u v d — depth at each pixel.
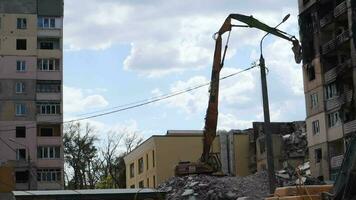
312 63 58.19
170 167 70.38
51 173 74.94
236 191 33.75
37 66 77.75
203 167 37.66
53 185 74.38
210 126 36.47
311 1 58.38
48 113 77.06
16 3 78.44
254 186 34.44
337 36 54.16
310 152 58.00
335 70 54.03
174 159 70.62
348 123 51.62
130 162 84.94
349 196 8.20
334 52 55.53
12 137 75.25
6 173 20.50
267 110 22.56
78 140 87.62
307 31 59.00
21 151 75.00
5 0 78.19
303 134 69.19
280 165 67.25
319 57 56.97
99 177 88.44
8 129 75.31
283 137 69.38
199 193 34.28
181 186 35.78
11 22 77.94
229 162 73.62
